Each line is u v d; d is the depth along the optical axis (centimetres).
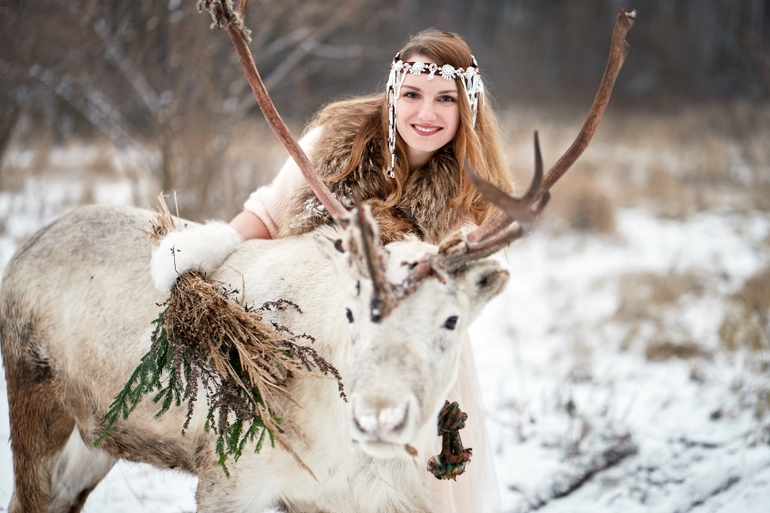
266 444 251
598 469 407
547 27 2512
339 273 227
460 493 293
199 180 693
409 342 205
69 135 1039
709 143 1448
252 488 255
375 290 203
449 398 285
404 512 260
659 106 2186
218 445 240
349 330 219
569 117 1916
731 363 552
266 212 303
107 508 356
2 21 739
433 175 282
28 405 308
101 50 759
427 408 207
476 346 603
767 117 1505
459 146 283
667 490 386
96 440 289
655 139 1570
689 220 1046
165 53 777
